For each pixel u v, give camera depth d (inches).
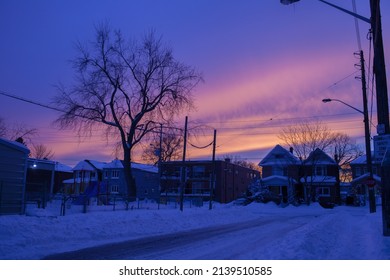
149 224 837.8
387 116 546.0
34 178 1603.1
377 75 553.3
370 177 1189.1
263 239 682.8
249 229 901.2
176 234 767.7
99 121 1711.4
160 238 687.7
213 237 713.6
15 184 794.8
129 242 618.5
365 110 1169.4
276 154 2610.7
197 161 2726.4
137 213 908.6
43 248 526.0
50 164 1654.8
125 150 1752.0
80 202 1310.3
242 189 3166.8
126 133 1775.3
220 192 2655.0
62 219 688.4
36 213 796.6
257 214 1561.3
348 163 2659.9
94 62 1707.7
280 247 459.8
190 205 1804.9
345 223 902.4
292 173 2490.2
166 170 2711.6
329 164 2433.6
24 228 587.8
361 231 707.4
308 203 2146.9
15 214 780.0
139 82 1769.2
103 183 1434.5
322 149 2265.0
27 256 465.4
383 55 551.2
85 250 523.2
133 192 1733.5
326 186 2443.4
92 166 2923.2
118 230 728.3
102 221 741.9
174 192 2733.8
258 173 3644.2
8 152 788.0
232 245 596.7
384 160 536.7
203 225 1004.6
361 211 1724.9
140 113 1765.5
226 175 2797.7
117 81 1718.8
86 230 669.9
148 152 2792.8
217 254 499.2
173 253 507.5
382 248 449.7
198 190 2689.5
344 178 3324.3
